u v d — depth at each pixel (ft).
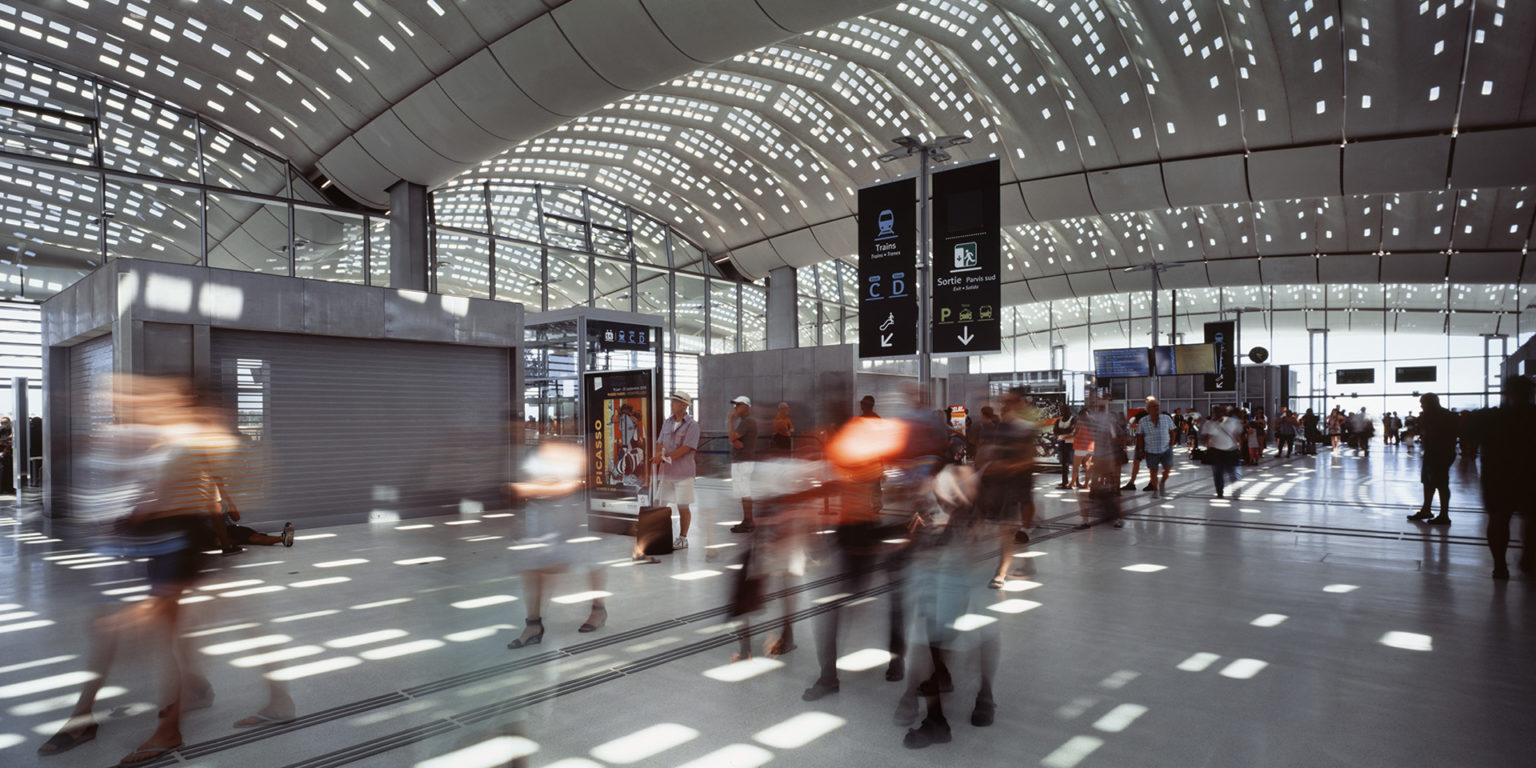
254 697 15.48
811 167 99.25
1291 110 81.05
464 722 14.08
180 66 59.62
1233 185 88.22
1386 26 73.56
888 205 52.26
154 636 13.14
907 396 18.86
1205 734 13.38
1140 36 78.59
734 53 55.57
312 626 20.65
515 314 49.73
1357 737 13.20
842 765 12.37
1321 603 22.30
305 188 70.23
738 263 110.63
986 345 48.85
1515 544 31.35
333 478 42.06
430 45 56.65
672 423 31.17
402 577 26.94
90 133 58.75
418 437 45.44
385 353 44.39
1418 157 81.05
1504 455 25.03
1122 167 90.02
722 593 23.86
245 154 66.13
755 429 34.63
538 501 16.03
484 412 48.52
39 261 56.54
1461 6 70.90
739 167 99.40
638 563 28.53
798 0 50.39
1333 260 126.11
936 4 73.82
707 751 12.91
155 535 13.15
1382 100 78.18
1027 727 13.76
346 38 57.16
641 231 100.48
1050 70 83.71
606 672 16.80
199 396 13.96
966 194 49.60
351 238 71.56
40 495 56.24
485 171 80.59
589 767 12.34
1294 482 61.62
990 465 19.62
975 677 16.28
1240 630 19.60
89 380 41.93
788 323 111.14
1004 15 78.59
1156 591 23.90
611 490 35.40
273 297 39.96
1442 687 15.53
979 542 14.17
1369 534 34.60
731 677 16.49
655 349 64.23
